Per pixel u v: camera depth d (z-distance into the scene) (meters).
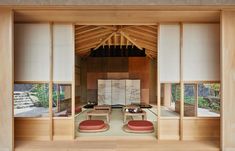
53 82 3.69
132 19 3.59
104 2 3.06
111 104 10.27
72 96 3.69
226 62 3.15
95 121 4.71
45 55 3.67
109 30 6.38
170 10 3.14
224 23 3.15
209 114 6.43
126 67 10.61
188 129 3.66
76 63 10.23
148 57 10.56
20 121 3.66
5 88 3.15
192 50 3.67
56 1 3.06
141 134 4.07
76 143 3.44
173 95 9.80
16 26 3.68
